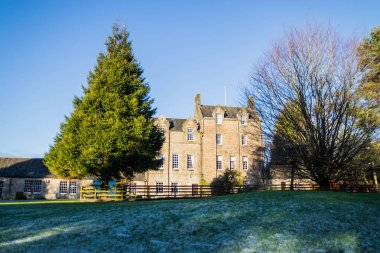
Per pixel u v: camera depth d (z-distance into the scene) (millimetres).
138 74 33844
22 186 48250
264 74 29750
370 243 11273
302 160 27219
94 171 29344
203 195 33531
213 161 51531
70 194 49594
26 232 13078
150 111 32688
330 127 25938
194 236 12352
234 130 53594
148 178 48781
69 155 28406
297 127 26578
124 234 12711
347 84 26359
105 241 11797
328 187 27531
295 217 14445
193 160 51125
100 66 32625
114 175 30703
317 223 13547
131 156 30281
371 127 26484
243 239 11805
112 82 30875
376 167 30625
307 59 27391
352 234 12180
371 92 31078
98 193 29375
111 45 34281
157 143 33188
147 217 15219
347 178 30562
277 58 28922
